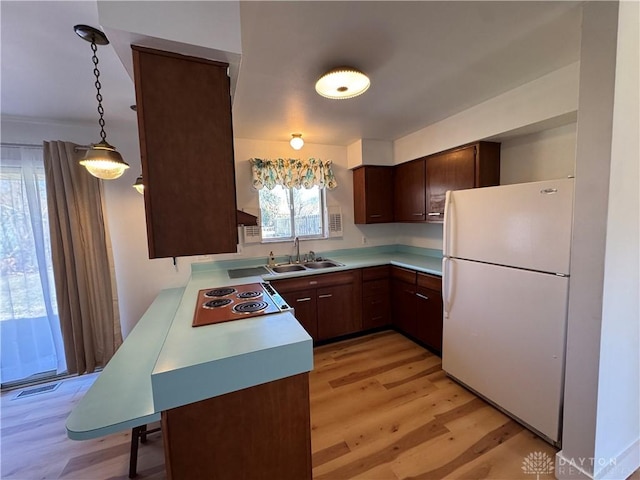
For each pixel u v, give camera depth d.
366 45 1.46
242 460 1.10
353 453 1.62
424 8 1.20
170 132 1.07
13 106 2.07
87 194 2.50
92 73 1.66
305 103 2.18
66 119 2.36
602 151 1.21
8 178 2.32
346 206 3.62
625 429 1.44
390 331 3.33
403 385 2.26
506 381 1.82
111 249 2.64
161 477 1.53
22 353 2.42
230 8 1.07
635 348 1.41
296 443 1.18
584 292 1.31
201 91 1.10
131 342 1.55
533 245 1.61
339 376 2.42
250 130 2.81
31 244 2.41
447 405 2.00
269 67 1.65
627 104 1.20
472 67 1.72
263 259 3.24
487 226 1.88
